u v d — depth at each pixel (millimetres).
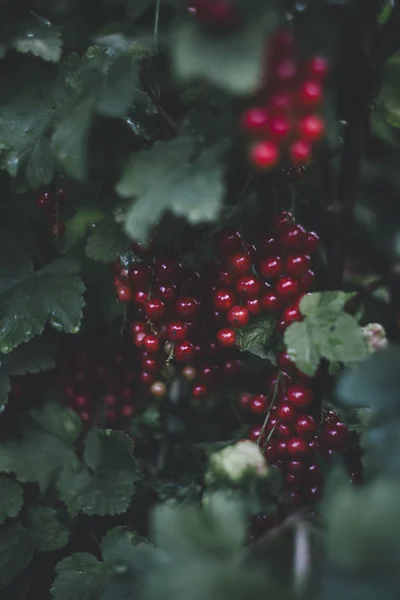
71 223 823
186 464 821
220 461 697
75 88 712
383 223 883
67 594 740
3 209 793
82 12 776
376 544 604
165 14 732
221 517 636
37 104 747
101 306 815
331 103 701
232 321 720
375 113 774
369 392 652
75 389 819
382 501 608
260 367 780
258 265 735
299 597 618
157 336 749
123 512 778
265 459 726
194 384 776
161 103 715
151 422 839
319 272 785
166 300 737
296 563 642
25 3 761
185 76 623
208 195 653
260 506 699
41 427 809
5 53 742
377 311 808
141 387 823
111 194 750
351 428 737
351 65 724
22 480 793
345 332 697
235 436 797
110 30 774
